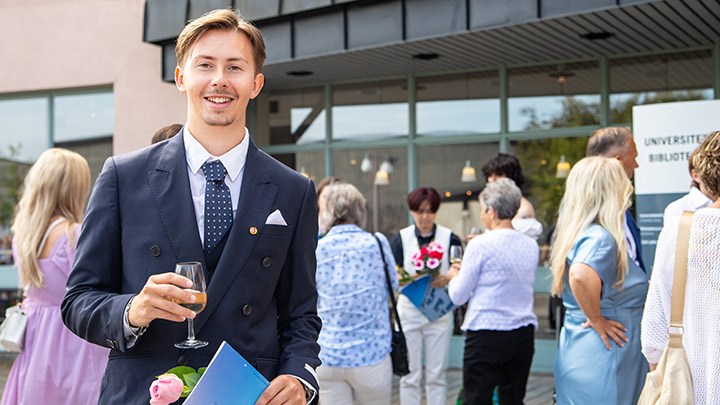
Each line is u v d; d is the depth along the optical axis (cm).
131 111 895
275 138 900
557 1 582
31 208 353
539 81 786
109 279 208
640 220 473
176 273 189
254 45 212
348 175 868
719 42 700
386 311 428
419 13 657
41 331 348
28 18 943
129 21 898
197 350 201
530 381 739
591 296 335
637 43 703
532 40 689
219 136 211
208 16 208
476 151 812
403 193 843
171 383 184
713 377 255
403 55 745
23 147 962
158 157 212
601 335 341
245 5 738
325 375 416
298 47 727
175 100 876
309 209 223
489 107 807
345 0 678
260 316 210
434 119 831
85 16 918
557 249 356
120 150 899
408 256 573
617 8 577
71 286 204
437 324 547
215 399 185
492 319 443
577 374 346
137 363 201
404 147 843
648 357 282
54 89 941
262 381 192
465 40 687
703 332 260
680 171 463
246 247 207
